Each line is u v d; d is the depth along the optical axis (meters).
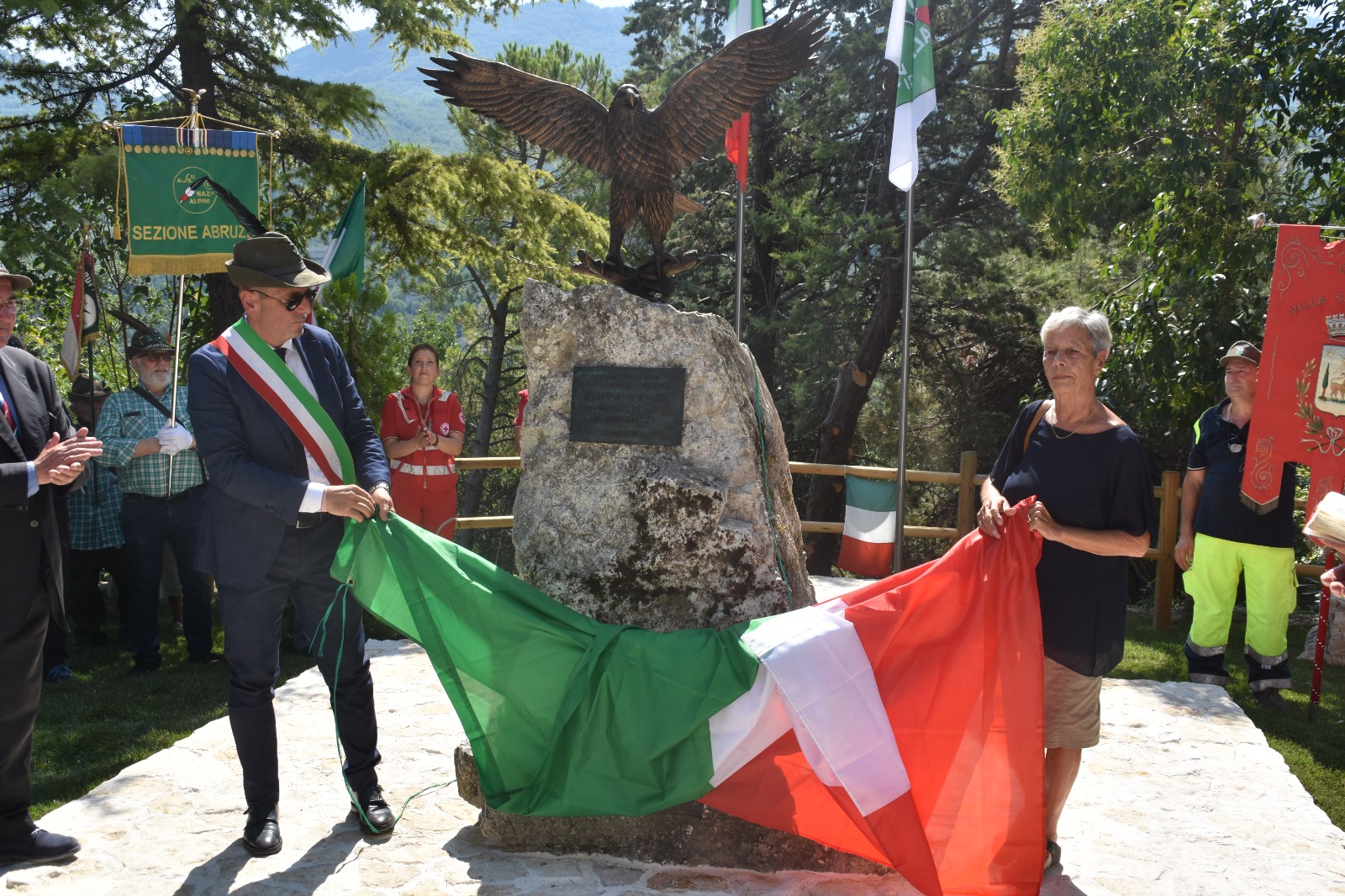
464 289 28.16
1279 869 3.68
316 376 3.86
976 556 3.45
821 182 19.47
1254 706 5.84
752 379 4.24
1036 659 3.34
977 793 3.37
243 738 3.70
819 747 3.31
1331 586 3.17
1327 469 5.45
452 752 4.70
